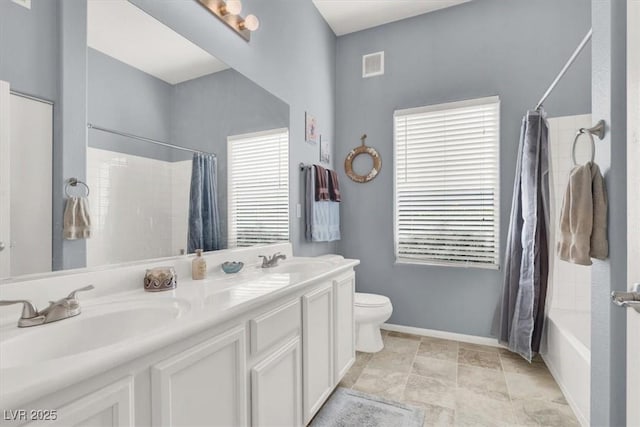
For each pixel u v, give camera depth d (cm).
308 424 160
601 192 105
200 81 162
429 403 179
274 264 192
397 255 300
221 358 99
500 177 259
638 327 80
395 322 297
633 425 83
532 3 251
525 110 252
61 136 104
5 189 91
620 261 98
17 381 54
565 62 241
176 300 111
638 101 80
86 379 62
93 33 115
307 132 263
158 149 139
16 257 93
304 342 146
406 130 295
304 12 263
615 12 99
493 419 165
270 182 215
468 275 270
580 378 164
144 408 76
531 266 220
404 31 296
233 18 183
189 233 154
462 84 273
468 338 269
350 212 317
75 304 93
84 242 110
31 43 97
